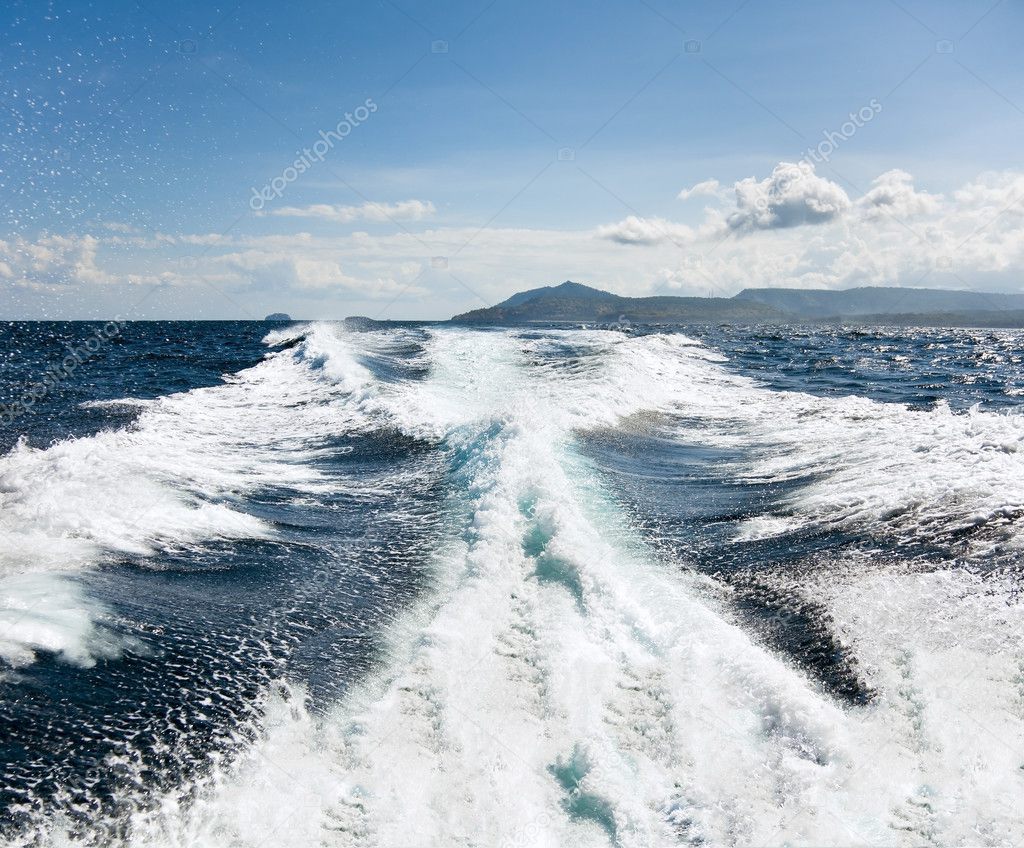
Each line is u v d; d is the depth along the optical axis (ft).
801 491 30.48
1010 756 13.67
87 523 25.75
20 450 38.60
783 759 14.02
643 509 29.60
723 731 14.83
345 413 50.72
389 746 14.51
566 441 39.22
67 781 13.44
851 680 16.51
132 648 18.06
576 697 15.98
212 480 33.32
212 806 12.97
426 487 33.27
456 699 15.96
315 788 13.42
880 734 14.55
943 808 12.63
